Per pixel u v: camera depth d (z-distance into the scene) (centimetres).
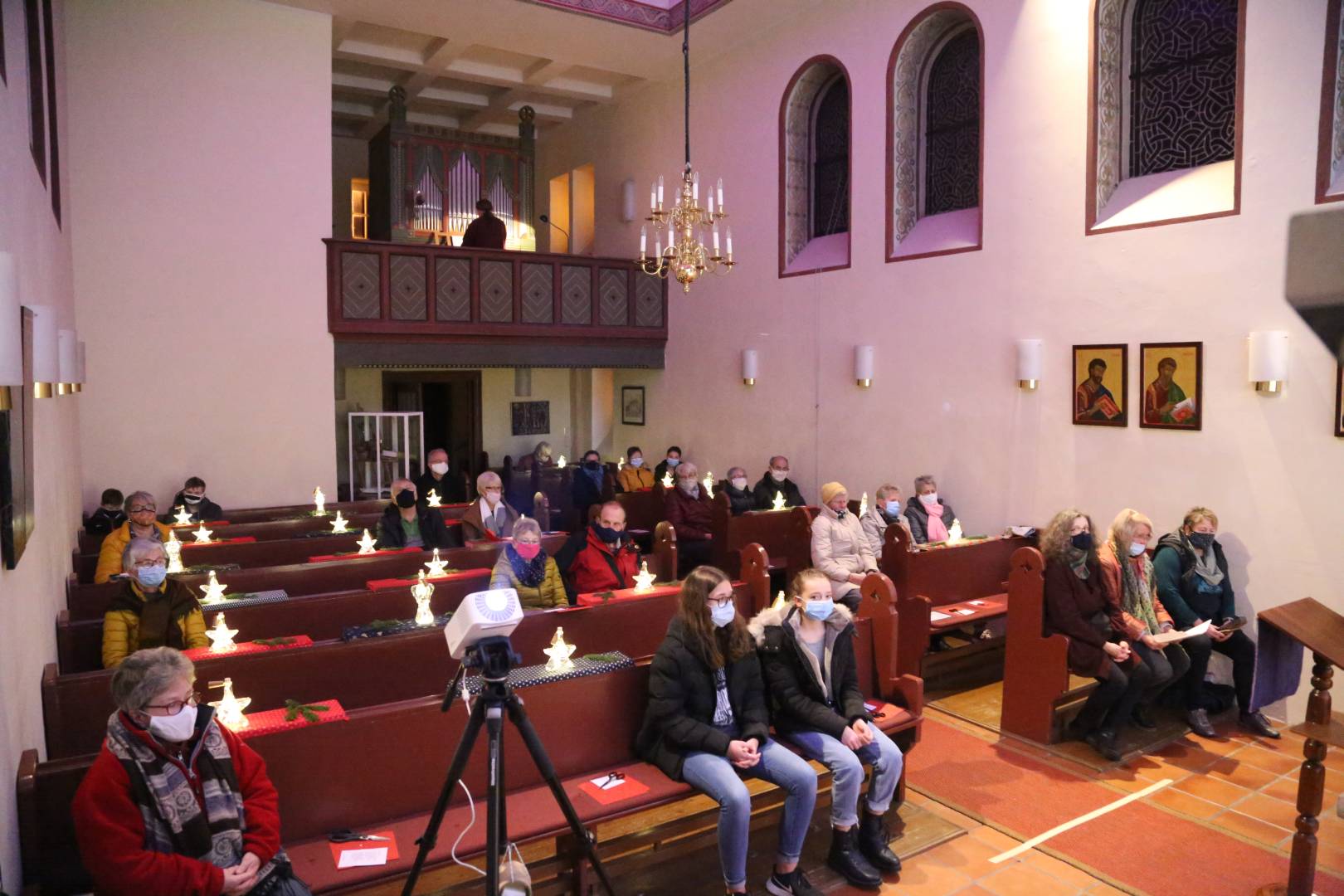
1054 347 788
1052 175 786
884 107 941
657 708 404
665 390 1288
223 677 425
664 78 1238
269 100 1007
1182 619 617
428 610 513
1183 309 693
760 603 634
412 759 369
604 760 422
